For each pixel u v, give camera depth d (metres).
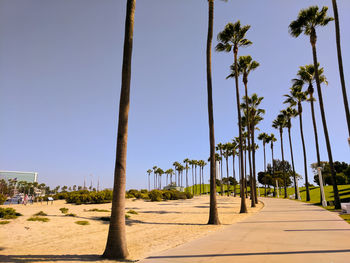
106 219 16.66
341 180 71.31
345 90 20.25
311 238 8.18
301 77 31.66
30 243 9.45
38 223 13.23
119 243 7.07
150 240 9.95
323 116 23.25
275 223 12.58
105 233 12.18
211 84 16.53
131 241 9.98
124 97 8.05
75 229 12.77
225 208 28.44
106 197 34.22
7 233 10.69
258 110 39.00
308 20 25.03
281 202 35.28
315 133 29.11
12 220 13.47
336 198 21.25
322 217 14.78
